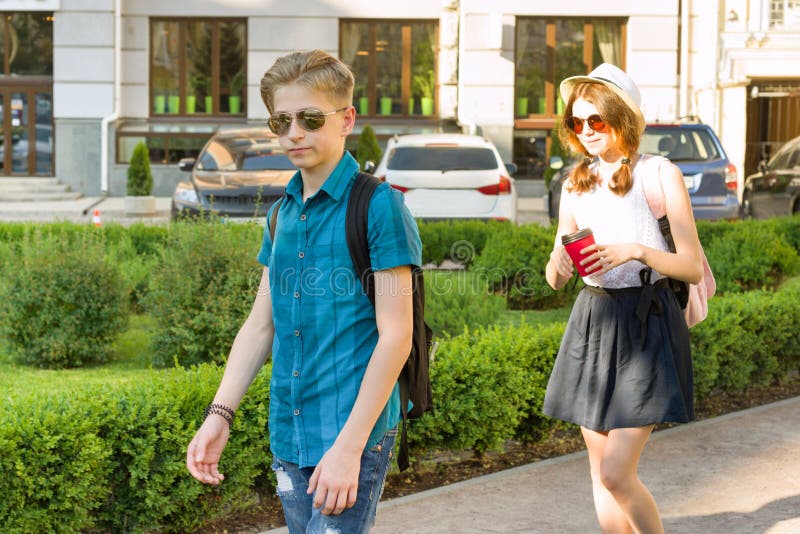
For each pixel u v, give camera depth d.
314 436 3.12
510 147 26.19
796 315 8.28
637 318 4.19
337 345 3.10
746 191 20.06
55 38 26.00
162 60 27.12
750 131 25.64
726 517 5.28
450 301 9.24
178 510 5.14
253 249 8.87
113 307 9.01
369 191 3.09
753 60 24.80
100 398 5.21
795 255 12.29
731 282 11.98
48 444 4.59
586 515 5.35
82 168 26.19
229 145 16.94
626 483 4.15
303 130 3.06
